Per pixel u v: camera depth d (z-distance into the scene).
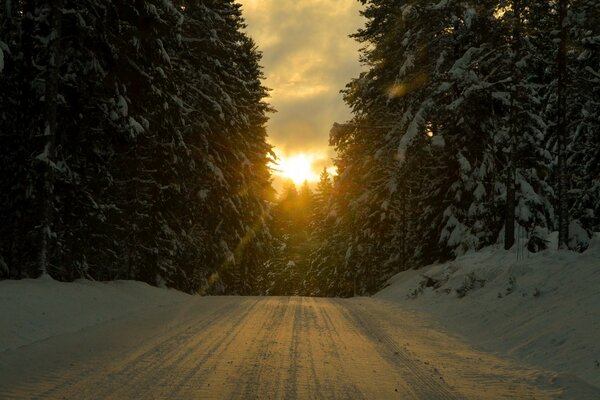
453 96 24.64
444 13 23.34
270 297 23.72
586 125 19.70
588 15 17.20
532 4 19.84
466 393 7.40
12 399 6.43
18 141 16.11
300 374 8.13
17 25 15.64
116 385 7.18
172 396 6.70
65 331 11.43
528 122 22.38
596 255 14.45
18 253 16.86
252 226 38.53
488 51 22.94
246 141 36.59
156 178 24.41
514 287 15.05
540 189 24.92
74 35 16.39
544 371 8.77
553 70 19.88
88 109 17.38
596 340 9.29
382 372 8.53
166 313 15.43
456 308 16.84
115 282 19.61
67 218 17.16
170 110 22.47
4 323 10.45
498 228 24.27
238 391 7.04
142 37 18.39
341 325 13.98
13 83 16.08
